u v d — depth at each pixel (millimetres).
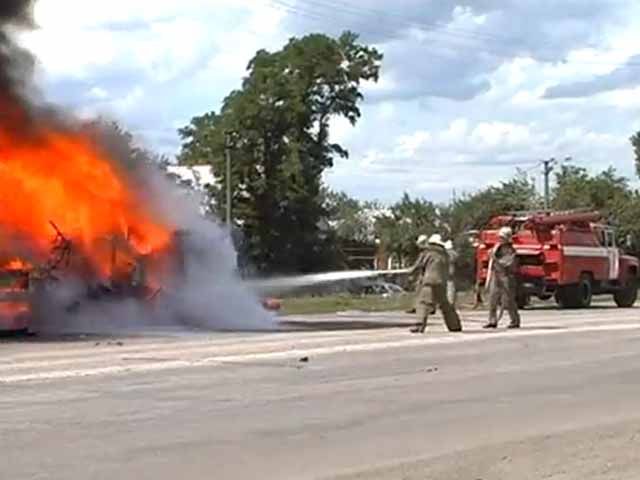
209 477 8273
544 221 35781
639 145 81000
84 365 14375
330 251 75562
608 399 12336
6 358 15367
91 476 8195
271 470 8547
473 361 15562
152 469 8469
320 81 74750
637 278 38812
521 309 34969
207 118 75000
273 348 16812
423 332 20078
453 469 8578
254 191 72812
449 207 80938
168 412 10875
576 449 9359
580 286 36344
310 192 74375
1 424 10102
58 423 10188
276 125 73500
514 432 10242
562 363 15562
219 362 14859
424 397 12211
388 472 8500
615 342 18609
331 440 9727
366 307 34000
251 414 10891
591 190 74625
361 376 13727
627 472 8453
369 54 75625
